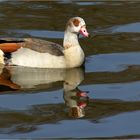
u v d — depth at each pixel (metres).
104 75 19.05
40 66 19.50
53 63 19.55
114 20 24.23
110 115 16.27
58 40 21.78
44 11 24.98
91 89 18.02
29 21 23.70
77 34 19.83
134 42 21.89
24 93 17.64
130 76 18.92
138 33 22.81
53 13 24.75
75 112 16.39
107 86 18.17
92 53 20.84
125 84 18.31
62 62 19.61
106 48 21.31
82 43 21.75
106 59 20.31
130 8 25.75
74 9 25.39
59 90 17.94
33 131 15.33
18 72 19.22
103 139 14.99
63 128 15.52
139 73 19.12
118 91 17.84
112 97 17.45
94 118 16.12
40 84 18.36
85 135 15.16
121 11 25.33
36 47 19.62
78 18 19.75
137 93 17.67
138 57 20.45
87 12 25.05
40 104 16.89
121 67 19.66
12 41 19.78
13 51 19.58
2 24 23.28
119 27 23.45
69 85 18.28
